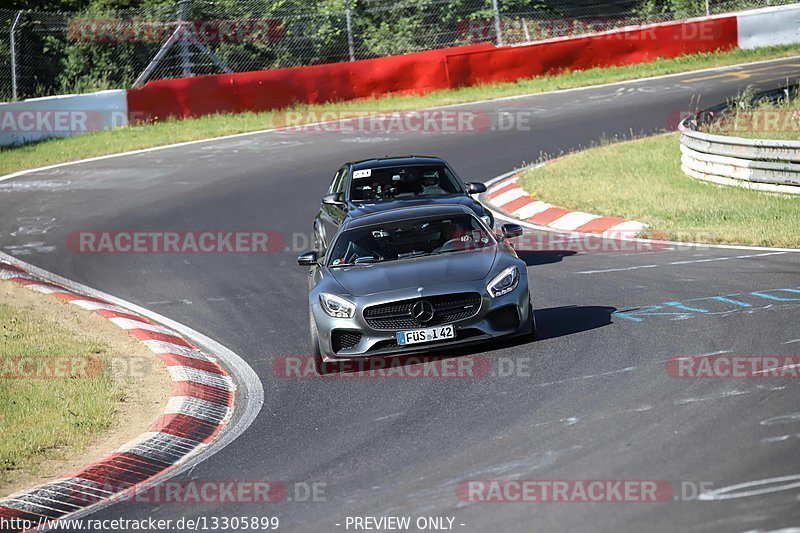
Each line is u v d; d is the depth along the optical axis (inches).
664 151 2709.2
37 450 1106.1
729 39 4345.5
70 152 3425.2
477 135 3257.9
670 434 874.8
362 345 1238.9
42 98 3646.7
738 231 1846.7
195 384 1323.8
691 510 709.9
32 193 2935.5
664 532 681.6
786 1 4601.4
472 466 873.5
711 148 2281.0
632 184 2393.0
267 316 1699.1
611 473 804.6
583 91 3826.3
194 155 3309.5
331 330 1250.6
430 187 1744.6
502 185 2615.7
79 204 2775.6
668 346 1172.5
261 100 3909.9
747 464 779.4
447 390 1126.4
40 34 4104.3
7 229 2559.1
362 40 4473.4
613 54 4207.7
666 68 4087.1
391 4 4525.1
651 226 1994.3
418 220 1439.5
